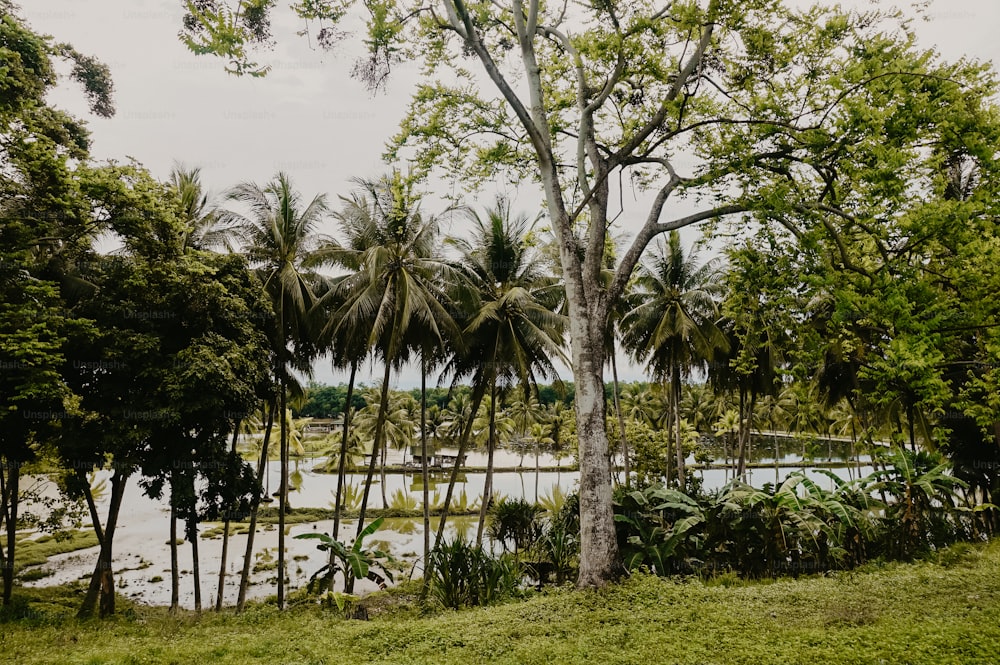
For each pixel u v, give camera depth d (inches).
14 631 418.0
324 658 296.4
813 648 251.0
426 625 350.0
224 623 468.8
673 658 254.7
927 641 246.1
